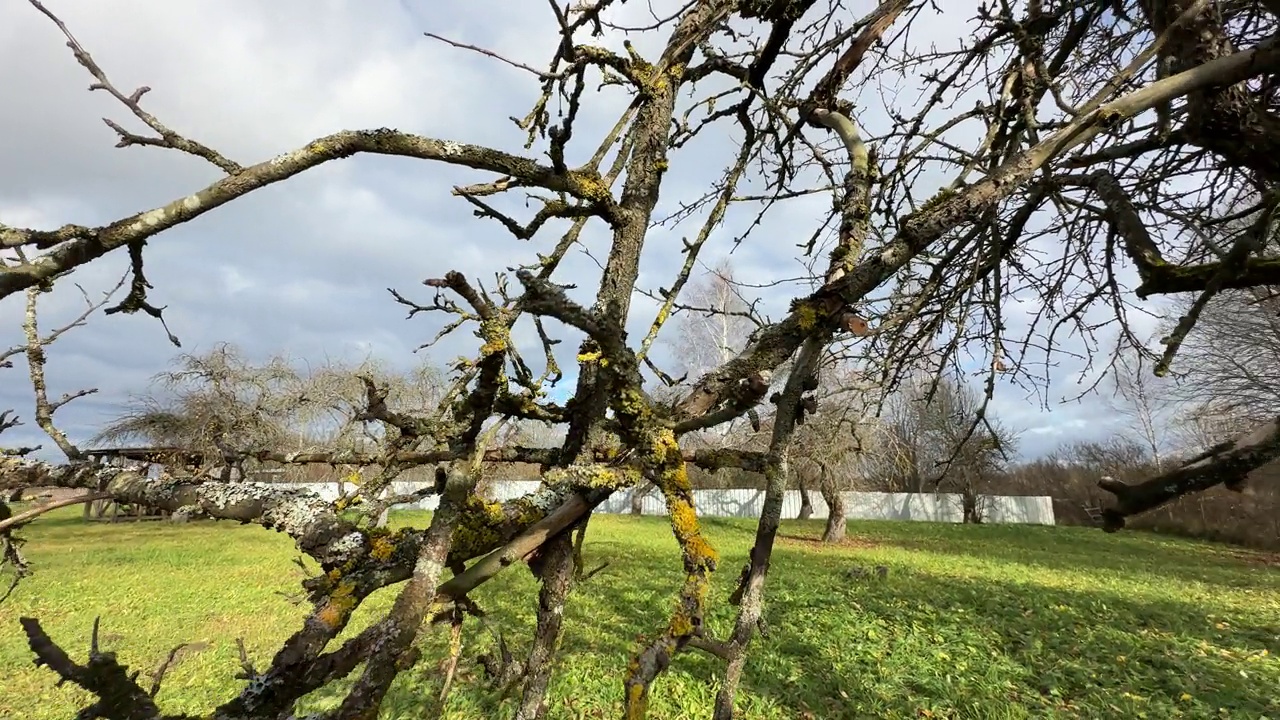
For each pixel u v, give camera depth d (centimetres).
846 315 174
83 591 1203
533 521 150
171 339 194
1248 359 1605
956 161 351
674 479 142
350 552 129
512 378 183
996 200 191
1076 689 612
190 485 157
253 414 411
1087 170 391
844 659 689
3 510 187
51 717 652
